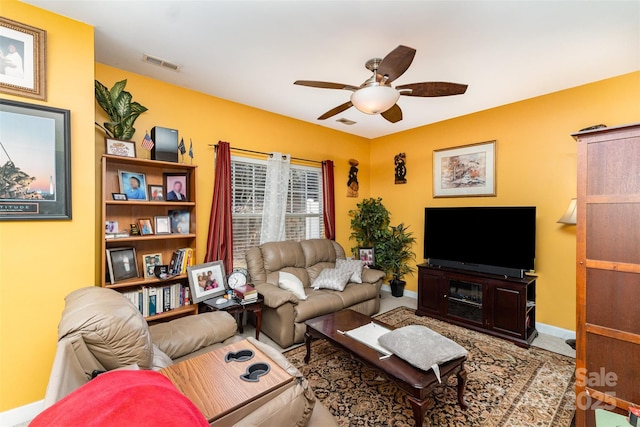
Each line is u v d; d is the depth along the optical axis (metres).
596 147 1.61
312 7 1.80
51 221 1.83
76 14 1.86
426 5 1.77
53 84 1.84
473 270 3.35
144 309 2.46
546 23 1.93
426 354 1.75
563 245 3.02
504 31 2.02
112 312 1.11
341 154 4.69
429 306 3.58
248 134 3.54
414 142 4.45
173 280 2.78
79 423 0.52
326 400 1.97
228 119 3.36
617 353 1.55
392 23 1.95
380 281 3.73
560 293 3.03
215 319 1.99
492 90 3.01
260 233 3.67
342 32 2.06
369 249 4.52
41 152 1.78
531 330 3.01
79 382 0.96
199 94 3.12
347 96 3.23
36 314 1.78
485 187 3.62
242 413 0.90
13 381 1.71
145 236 2.47
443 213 3.69
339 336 2.15
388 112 2.52
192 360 1.16
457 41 2.15
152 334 1.73
